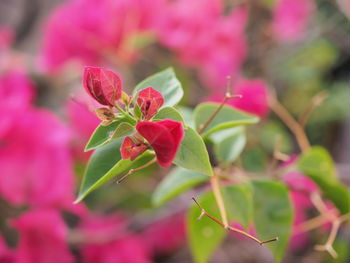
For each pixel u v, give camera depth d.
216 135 0.39
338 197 0.41
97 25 0.65
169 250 0.76
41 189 0.51
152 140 0.26
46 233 0.50
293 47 0.94
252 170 0.46
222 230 0.41
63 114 0.71
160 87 0.30
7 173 0.51
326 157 0.42
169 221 0.72
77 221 0.69
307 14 0.83
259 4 0.79
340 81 1.04
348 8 0.78
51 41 0.67
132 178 0.71
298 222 0.64
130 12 0.65
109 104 0.27
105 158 0.30
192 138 0.28
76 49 0.67
